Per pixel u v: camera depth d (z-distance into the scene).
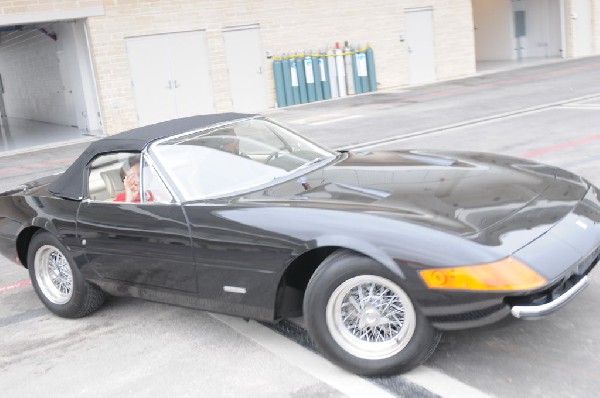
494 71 23.95
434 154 4.66
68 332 4.75
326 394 3.46
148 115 18.23
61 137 18.09
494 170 4.12
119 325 4.74
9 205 5.23
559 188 3.87
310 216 3.62
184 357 4.10
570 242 3.36
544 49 27.36
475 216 3.43
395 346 3.47
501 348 3.72
